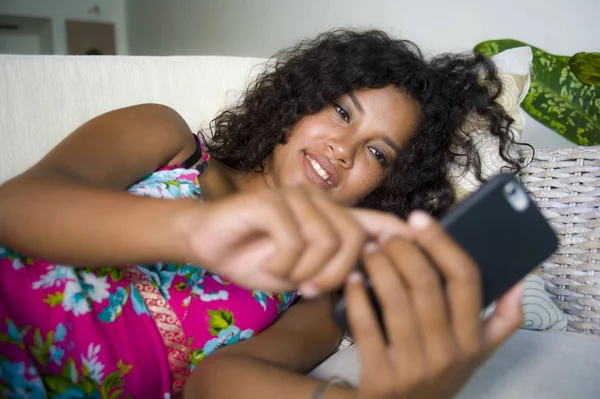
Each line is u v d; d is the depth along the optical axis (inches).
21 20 144.2
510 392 27.4
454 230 16.6
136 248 16.3
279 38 94.5
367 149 40.2
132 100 41.5
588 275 43.1
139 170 30.5
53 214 18.8
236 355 28.4
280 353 31.7
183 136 34.7
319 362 34.8
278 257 12.7
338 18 83.1
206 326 30.7
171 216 15.6
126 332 26.8
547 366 30.6
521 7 69.0
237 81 48.3
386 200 44.1
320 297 38.8
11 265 24.4
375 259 13.9
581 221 43.6
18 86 35.6
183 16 124.4
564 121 61.4
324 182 39.2
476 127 48.6
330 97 39.0
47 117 36.5
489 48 63.9
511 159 46.3
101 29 152.8
